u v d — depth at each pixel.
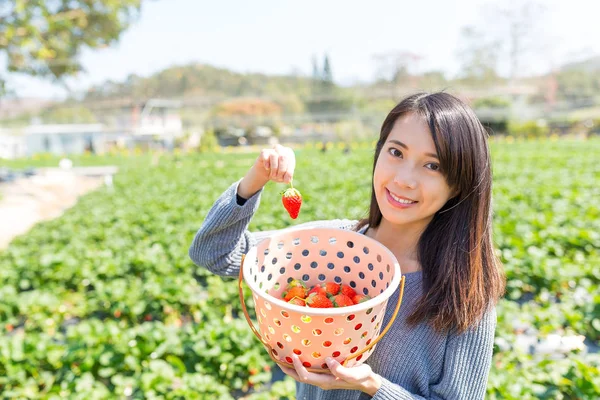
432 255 1.60
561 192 10.47
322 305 1.54
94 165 25.39
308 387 1.87
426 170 1.49
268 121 35.78
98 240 8.30
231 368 3.89
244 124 37.09
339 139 36.75
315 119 35.81
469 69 37.31
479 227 1.56
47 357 3.95
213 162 23.59
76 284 6.14
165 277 5.98
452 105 1.51
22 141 34.72
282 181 1.61
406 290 1.62
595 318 4.48
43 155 29.83
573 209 8.74
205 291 5.81
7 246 8.76
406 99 1.59
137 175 18.44
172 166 21.27
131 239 8.16
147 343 4.06
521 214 8.15
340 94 33.25
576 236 6.74
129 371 3.91
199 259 1.73
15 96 20.94
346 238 1.72
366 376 1.36
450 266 1.54
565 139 36.00
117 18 18.27
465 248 1.56
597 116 38.62
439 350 1.56
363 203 9.95
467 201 1.57
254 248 1.58
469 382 1.55
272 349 1.42
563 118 39.22
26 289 6.30
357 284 1.75
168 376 3.61
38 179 17.75
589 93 34.44
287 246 1.73
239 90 32.16
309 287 1.80
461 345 1.54
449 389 1.55
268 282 1.71
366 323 1.32
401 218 1.55
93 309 5.29
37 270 6.42
